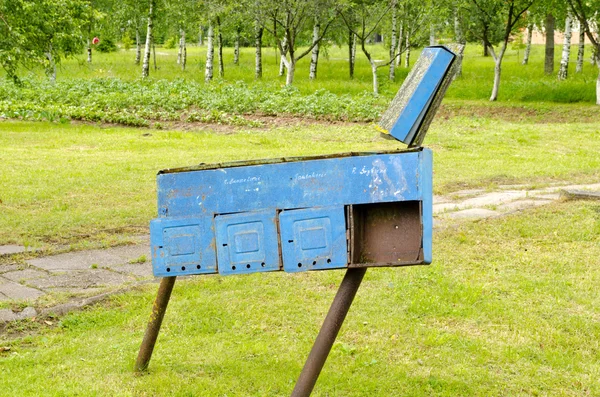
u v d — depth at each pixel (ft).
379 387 14.66
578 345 16.92
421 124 12.13
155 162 45.11
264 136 61.31
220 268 12.35
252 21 112.78
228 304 19.43
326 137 60.75
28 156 46.70
